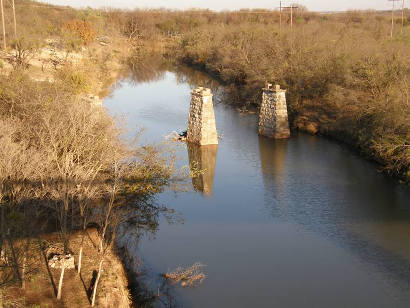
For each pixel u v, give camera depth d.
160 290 19.14
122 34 104.31
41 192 19.33
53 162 20.64
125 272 19.70
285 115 40.41
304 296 19.33
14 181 18.86
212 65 71.56
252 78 53.66
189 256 21.95
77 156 21.73
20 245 17.30
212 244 23.06
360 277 20.62
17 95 25.50
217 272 20.80
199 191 29.36
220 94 58.25
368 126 36.00
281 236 24.00
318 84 46.06
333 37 63.09
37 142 21.39
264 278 20.48
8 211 18.42
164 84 65.62
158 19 116.81
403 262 21.70
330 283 20.20
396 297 19.31
